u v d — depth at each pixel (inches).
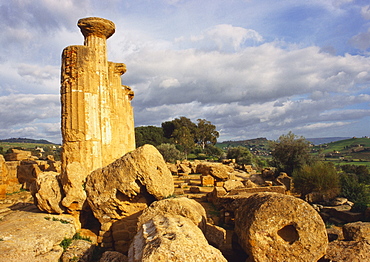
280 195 288.4
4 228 380.5
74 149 537.0
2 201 804.0
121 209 432.8
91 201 437.4
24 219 426.6
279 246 265.4
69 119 544.4
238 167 1696.6
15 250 314.7
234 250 339.0
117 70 821.2
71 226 424.8
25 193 933.8
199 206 375.9
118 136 786.2
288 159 1341.0
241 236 288.7
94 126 557.0
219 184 973.8
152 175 418.0
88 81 559.8
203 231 339.3
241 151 2320.4
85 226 476.7
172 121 3693.4
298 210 268.8
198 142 3831.2
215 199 674.8
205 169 1083.9
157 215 330.0
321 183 781.9
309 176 823.1
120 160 432.5
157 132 3368.6
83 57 561.3
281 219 268.5
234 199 524.4
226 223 514.6
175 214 335.0
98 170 446.3
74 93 549.0
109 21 620.4
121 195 434.9
